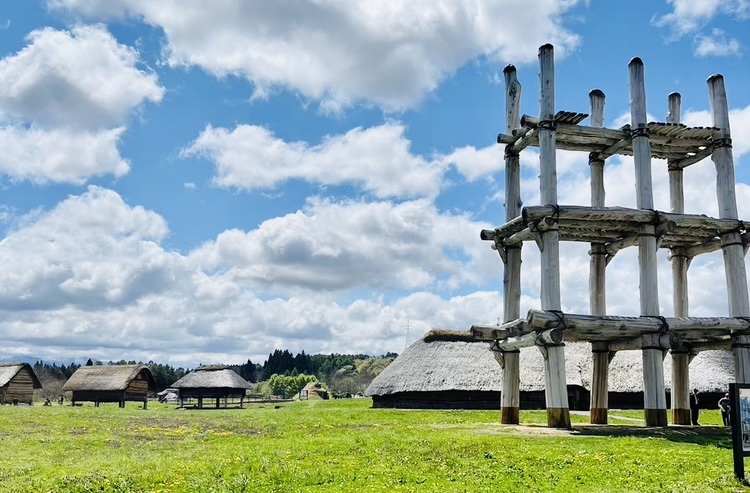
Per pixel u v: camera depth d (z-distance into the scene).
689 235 34.59
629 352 55.41
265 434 29.75
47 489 17.81
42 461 22.69
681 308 36.56
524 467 19.98
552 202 30.12
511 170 34.44
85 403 90.38
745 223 32.81
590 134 32.19
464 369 54.38
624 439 25.22
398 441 24.48
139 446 26.41
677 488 17.33
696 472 19.30
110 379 78.38
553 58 31.45
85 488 17.92
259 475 19.11
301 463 20.72
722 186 33.44
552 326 28.95
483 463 20.59
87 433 31.62
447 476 18.98
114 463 21.47
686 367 35.97
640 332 30.58
